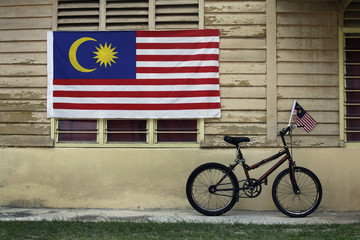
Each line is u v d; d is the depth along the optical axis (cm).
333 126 650
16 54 672
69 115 656
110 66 655
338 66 652
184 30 653
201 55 650
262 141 648
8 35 675
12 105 670
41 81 667
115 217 597
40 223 548
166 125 660
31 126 667
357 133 655
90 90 655
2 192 662
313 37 653
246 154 648
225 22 656
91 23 671
